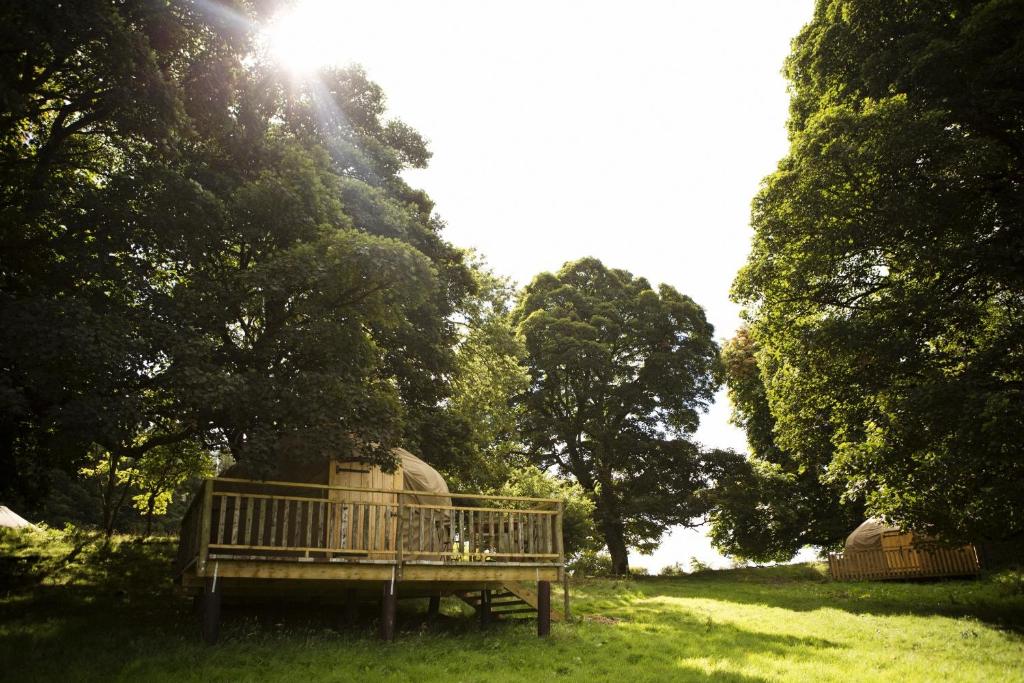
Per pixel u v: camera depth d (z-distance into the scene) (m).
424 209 24.30
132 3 12.46
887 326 17.52
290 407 12.07
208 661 9.48
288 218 14.16
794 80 23.39
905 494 17.42
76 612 13.41
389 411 13.07
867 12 19.47
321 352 13.78
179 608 14.46
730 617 16.88
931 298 16.84
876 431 17.89
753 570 33.16
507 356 27.38
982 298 17.91
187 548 12.77
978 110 17.16
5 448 14.38
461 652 11.09
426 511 14.34
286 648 10.56
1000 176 17.44
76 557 20.30
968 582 23.91
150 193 13.14
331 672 9.43
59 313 10.40
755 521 36.28
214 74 14.75
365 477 14.12
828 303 20.31
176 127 12.91
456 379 22.72
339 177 17.39
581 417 37.97
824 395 19.98
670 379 37.25
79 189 13.18
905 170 17.17
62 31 10.77
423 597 15.96
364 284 13.56
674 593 23.53
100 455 24.28
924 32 17.97
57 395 10.66
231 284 14.28
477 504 24.25
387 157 22.03
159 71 12.20
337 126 21.09
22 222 12.07
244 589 12.55
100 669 9.01
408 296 13.72
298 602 15.07
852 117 17.73
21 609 13.45
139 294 12.66
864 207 17.94
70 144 14.65
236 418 12.37
